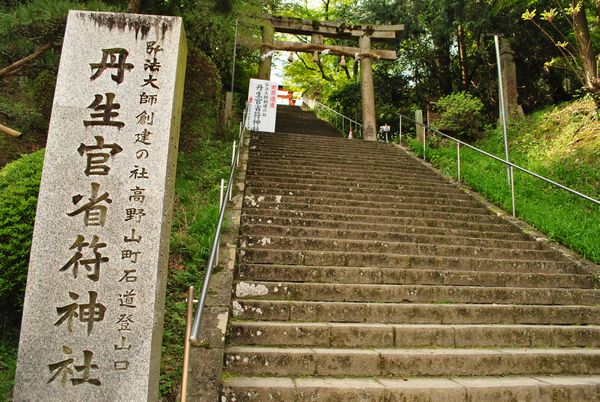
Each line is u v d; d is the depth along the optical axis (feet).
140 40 10.28
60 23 16.14
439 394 11.33
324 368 12.20
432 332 13.88
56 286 8.92
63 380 8.52
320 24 49.29
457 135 45.03
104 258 9.11
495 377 12.64
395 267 18.37
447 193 28.43
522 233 23.27
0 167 20.48
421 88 61.62
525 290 17.02
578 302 17.35
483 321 15.37
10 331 12.49
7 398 10.02
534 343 14.49
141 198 9.47
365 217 22.93
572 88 51.21
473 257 19.95
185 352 8.12
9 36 16.76
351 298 15.75
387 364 12.44
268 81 43.60
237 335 13.01
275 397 10.81
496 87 55.93
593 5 35.78
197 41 28.94
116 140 9.69
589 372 13.41
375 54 49.90
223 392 10.71
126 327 8.84
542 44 50.19
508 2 43.68
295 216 22.39
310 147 35.86
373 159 34.63
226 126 37.65
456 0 46.57
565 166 32.81
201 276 16.14
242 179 26.09
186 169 27.68
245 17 28.17
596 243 21.49
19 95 25.94
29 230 12.18
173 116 10.11
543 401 11.78
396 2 52.95
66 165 9.48
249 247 18.57
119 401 8.48
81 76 9.95
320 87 77.87
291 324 13.50
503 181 30.91
